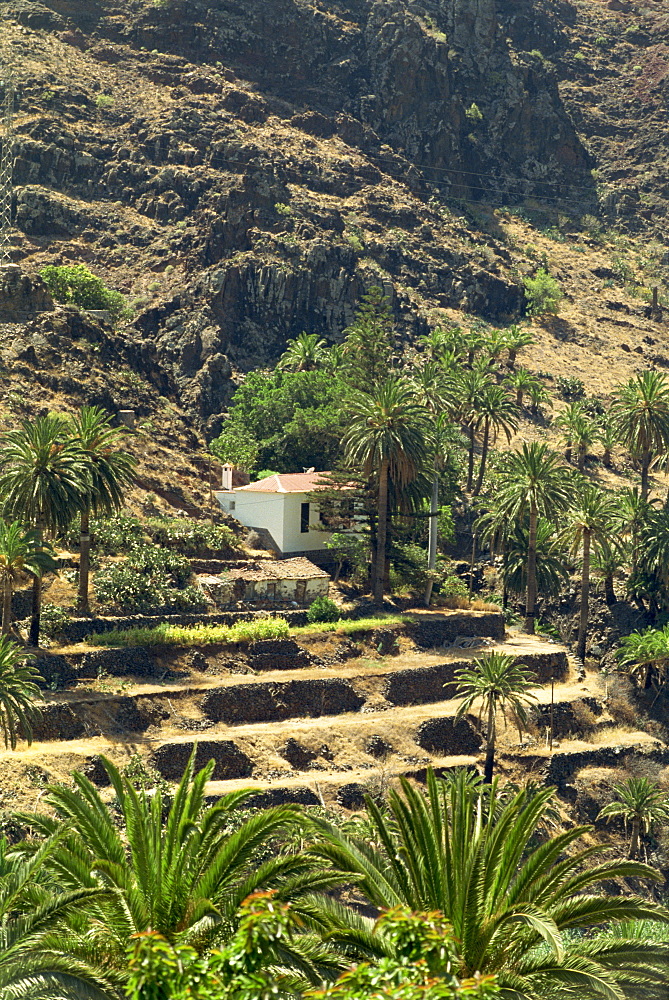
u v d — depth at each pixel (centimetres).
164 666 7725
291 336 15525
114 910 2303
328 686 7969
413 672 8412
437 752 7806
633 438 11175
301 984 2062
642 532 10494
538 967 2320
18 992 2073
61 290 13250
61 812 2672
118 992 2184
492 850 2398
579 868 7356
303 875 2350
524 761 8031
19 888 2280
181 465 10850
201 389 13900
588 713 8794
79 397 10556
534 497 10094
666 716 9150
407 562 9969
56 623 7719
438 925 1941
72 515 7719
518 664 9112
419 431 9825
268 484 10388
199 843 2427
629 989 2436
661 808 7612
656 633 9244
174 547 9394
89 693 7100
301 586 9444
